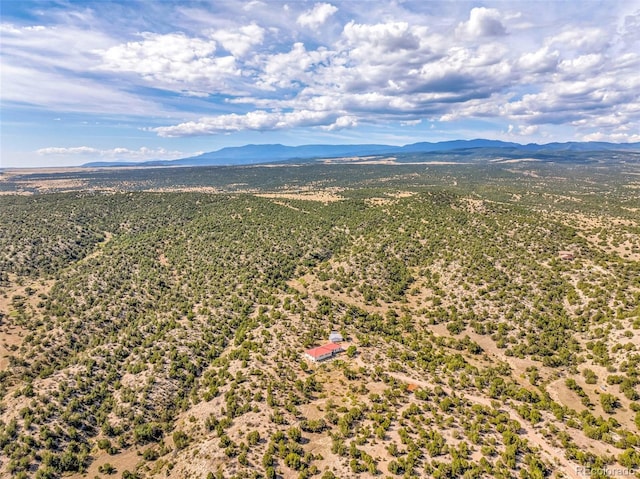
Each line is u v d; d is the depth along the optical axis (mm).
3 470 61719
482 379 78188
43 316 110438
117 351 91875
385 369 80938
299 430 62656
